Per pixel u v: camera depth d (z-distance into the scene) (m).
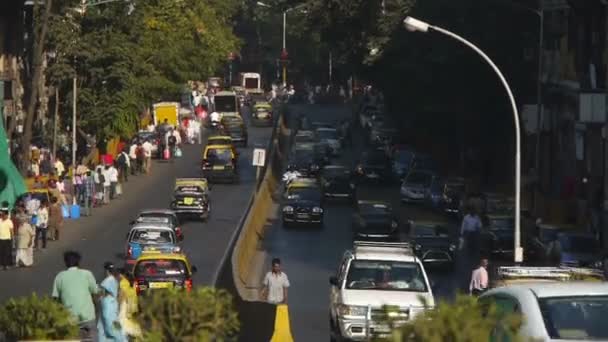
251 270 115.50
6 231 105.31
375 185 189.00
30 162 149.00
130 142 195.12
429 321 26.53
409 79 175.88
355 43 199.62
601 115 126.12
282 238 138.38
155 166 196.62
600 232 118.00
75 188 147.00
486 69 165.50
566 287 36.81
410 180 168.50
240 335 64.56
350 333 66.19
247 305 64.75
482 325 26.39
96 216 144.38
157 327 31.83
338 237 140.12
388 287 67.88
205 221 144.88
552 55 155.38
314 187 152.50
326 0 199.12
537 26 162.75
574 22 144.12
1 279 99.12
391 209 141.62
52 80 166.38
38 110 171.50
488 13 164.12
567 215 134.00
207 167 181.38
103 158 165.88
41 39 151.00
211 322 32.06
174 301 31.95
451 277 114.94
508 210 141.00
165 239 106.12
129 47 176.50
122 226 135.88
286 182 178.12
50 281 98.00
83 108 174.00
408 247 74.12
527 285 38.00
